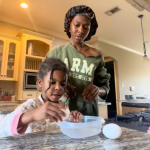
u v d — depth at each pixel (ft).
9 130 1.53
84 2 7.04
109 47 12.55
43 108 1.49
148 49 14.53
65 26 2.74
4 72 7.80
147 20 8.76
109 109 16.28
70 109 2.33
